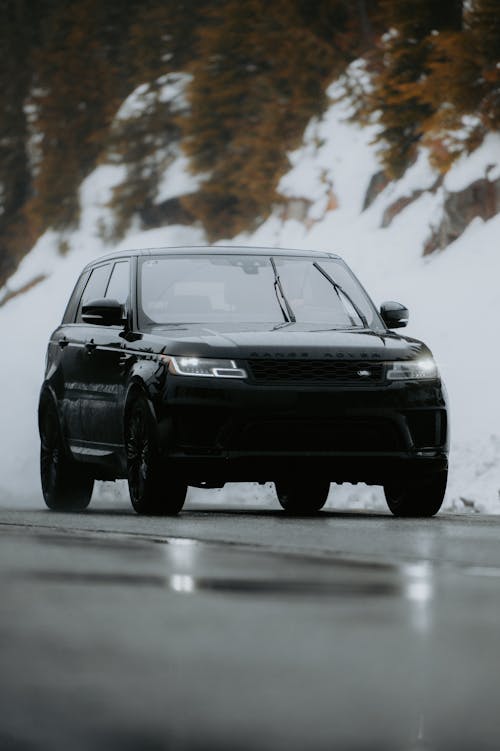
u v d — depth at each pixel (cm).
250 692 919
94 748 778
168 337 2975
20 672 987
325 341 2939
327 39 14675
